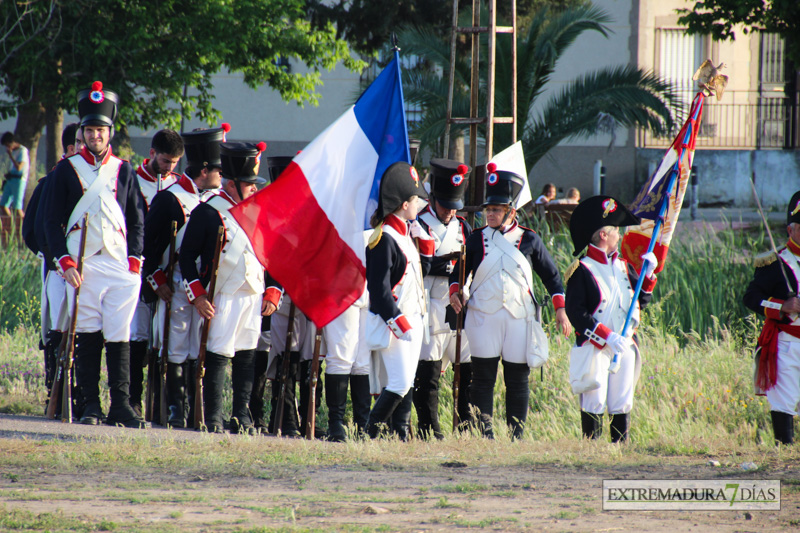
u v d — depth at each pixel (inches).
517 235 1025.5
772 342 924.0
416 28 2527.1
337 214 962.1
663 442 922.1
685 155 975.0
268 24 2726.4
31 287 1861.5
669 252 1700.3
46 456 761.6
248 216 935.7
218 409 987.3
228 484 685.3
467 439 920.3
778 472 754.2
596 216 938.1
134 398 1079.0
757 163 3459.6
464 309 1006.4
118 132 2807.6
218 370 984.9
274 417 1034.1
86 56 2541.8
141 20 2561.5
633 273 973.2
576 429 1090.7
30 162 2886.3
